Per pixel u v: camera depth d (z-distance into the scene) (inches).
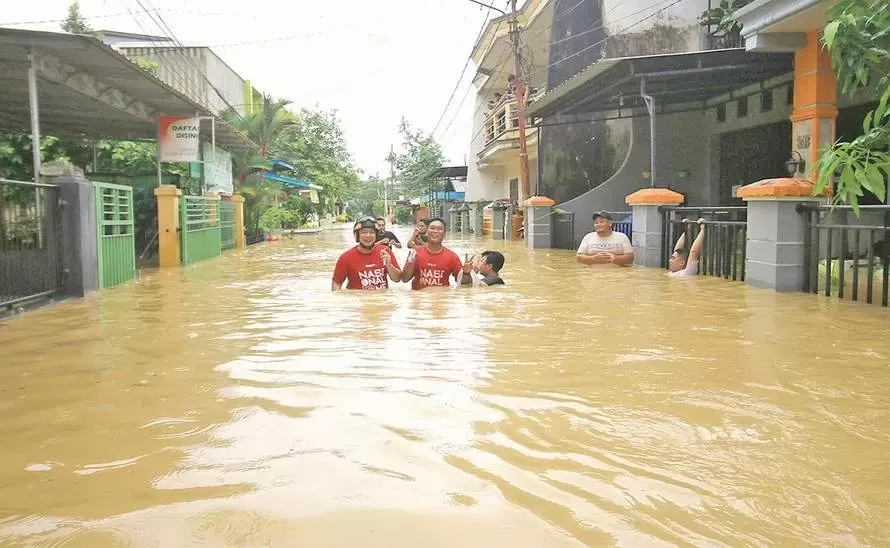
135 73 466.0
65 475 99.3
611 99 626.2
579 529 82.3
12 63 403.9
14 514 87.2
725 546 78.4
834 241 359.6
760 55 481.7
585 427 118.6
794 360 168.7
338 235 1258.6
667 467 101.0
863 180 183.5
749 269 334.3
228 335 208.1
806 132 414.0
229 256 668.1
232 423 121.5
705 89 584.7
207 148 810.2
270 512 86.7
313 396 137.6
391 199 2888.8
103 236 368.5
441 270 324.2
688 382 148.0
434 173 1626.5
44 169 335.0
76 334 216.5
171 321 240.4
